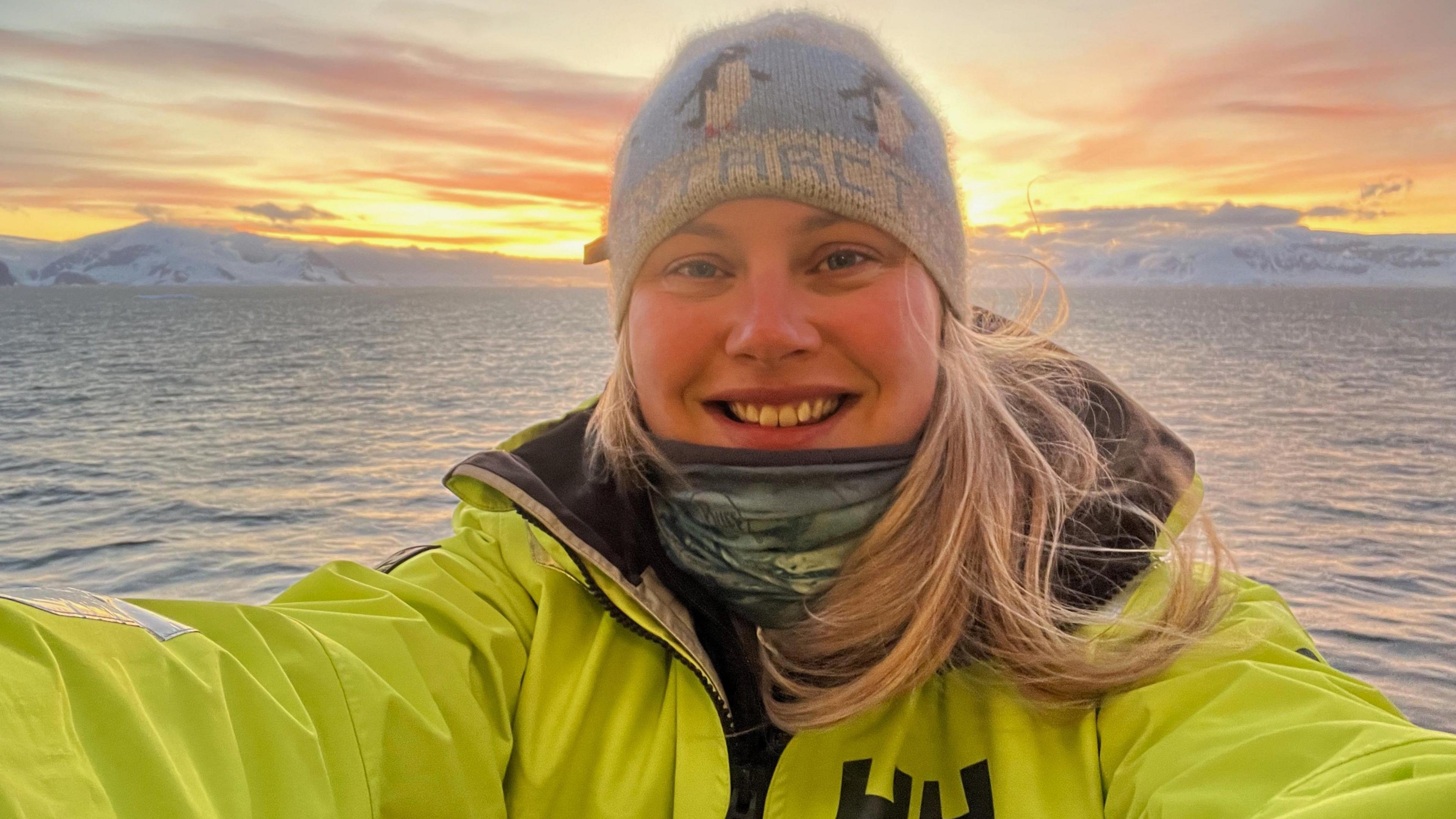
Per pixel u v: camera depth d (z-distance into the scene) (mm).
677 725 455
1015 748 440
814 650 466
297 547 3266
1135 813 385
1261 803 334
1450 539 2977
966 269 512
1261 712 384
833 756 450
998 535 468
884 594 453
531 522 462
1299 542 2941
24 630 273
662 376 455
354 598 447
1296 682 388
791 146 437
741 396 444
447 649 433
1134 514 489
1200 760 373
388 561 522
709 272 452
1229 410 6941
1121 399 542
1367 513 3430
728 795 438
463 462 475
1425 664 1802
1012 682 451
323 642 381
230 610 368
